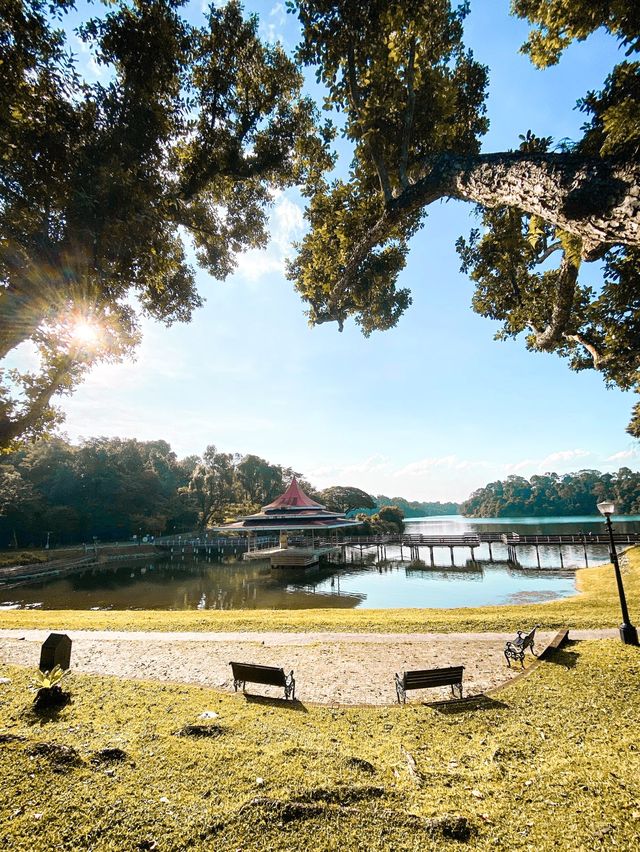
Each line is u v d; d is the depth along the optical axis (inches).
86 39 248.7
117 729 209.8
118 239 247.0
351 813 139.1
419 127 224.5
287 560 1465.3
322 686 303.9
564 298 194.5
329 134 267.3
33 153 227.1
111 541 2324.1
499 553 1776.6
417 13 175.3
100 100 248.1
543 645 389.4
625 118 148.5
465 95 250.2
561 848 119.5
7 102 211.2
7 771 159.2
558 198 97.0
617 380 315.9
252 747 191.8
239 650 399.9
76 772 161.9
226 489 2876.5
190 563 1748.3
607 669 294.7
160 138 273.7
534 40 186.9
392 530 2482.8
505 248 277.1
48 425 299.9
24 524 1904.5
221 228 444.5
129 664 355.9
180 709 240.8
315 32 191.9
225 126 332.5
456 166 140.7
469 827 131.3
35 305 243.9
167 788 153.8
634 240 83.7
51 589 1170.6
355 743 203.3
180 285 435.2
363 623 505.7
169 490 2851.9
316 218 289.7
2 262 231.9
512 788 155.2
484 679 310.8
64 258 239.3
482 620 497.0
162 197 293.0
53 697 240.7
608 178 86.4
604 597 658.8
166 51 263.7
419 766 176.9
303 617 573.9
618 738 195.2
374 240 191.8
